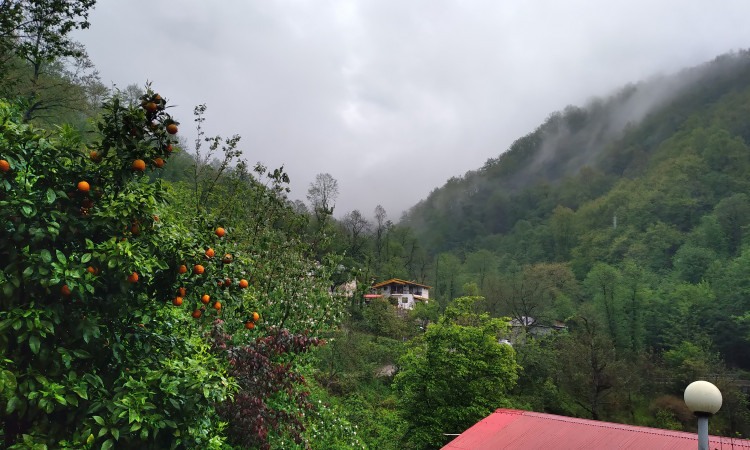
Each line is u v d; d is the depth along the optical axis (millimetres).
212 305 4855
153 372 4078
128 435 3896
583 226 126000
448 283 85375
